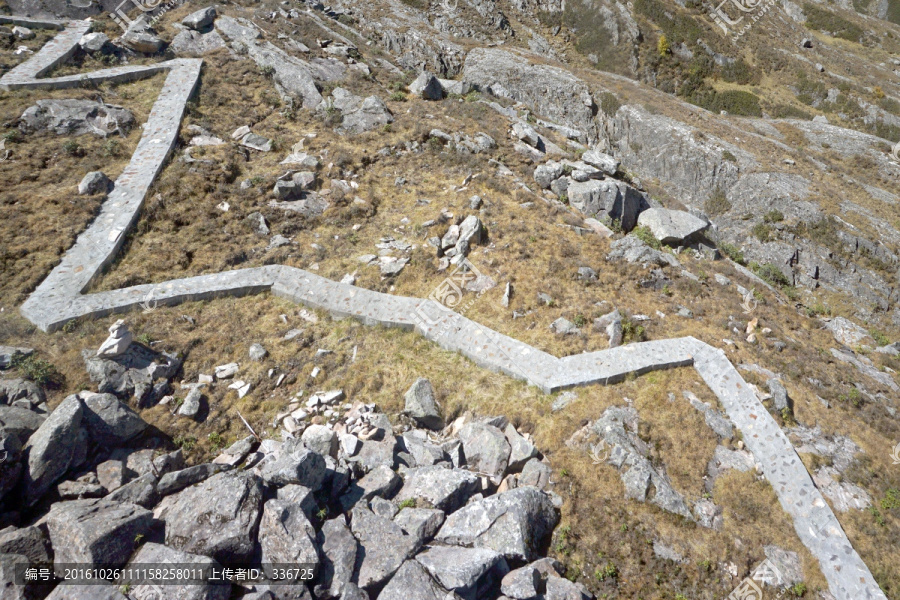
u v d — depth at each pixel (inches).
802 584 538.3
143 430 580.7
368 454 584.4
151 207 904.3
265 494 487.2
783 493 616.1
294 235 960.3
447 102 1515.7
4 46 1246.9
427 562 463.2
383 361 732.0
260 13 1764.3
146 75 1302.9
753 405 705.0
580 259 958.4
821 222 1676.9
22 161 931.3
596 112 2240.4
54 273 753.6
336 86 1473.9
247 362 702.5
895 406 820.0
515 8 2876.5
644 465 610.9
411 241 965.2
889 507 625.6
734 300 979.9
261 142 1175.0
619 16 2711.6
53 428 498.3
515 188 1157.1
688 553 552.4
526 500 532.1
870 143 2188.7
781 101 2561.5
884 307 1518.2
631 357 751.1
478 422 651.5
